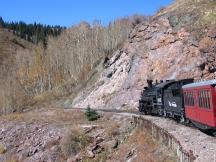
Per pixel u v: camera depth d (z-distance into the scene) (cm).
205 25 6831
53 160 5294
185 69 6794
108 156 4759
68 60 14288
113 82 8769
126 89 8038
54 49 15900
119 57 9038
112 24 14150
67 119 7144
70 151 5225
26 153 5766
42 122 6988
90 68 12325
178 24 7356
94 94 9256
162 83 5269
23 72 15788
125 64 8594
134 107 7488
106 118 6512
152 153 3444
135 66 8119
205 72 6488
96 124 6066
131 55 8425
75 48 14475
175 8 7988
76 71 12988
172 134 3169
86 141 5291
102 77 9506
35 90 14412
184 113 3962
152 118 4659
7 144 6366
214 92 2892
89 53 13312
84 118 7025
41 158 5422
